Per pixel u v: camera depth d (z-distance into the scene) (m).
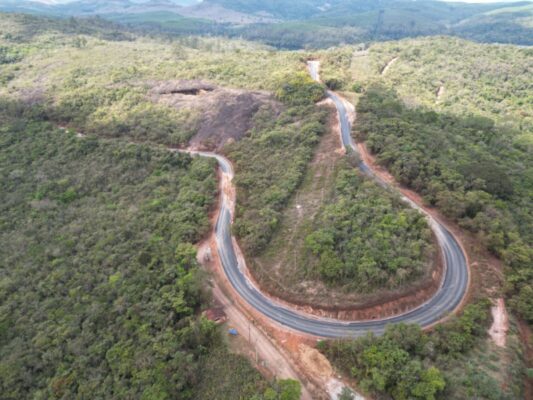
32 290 70.94
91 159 108.75
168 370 52.91
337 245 67.69
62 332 61.06
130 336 59.88
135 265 73.12
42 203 93.12
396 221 69.50
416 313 61.28
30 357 57.84
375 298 61.09
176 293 65.50
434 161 85.38
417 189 83.06
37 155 109.94
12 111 125.88
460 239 73.44
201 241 81.38
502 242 67.81
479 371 48.47
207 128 118.25
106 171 104.69
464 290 64.56
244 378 52.91
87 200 96.50
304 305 64.12
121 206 92.62
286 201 83.25
